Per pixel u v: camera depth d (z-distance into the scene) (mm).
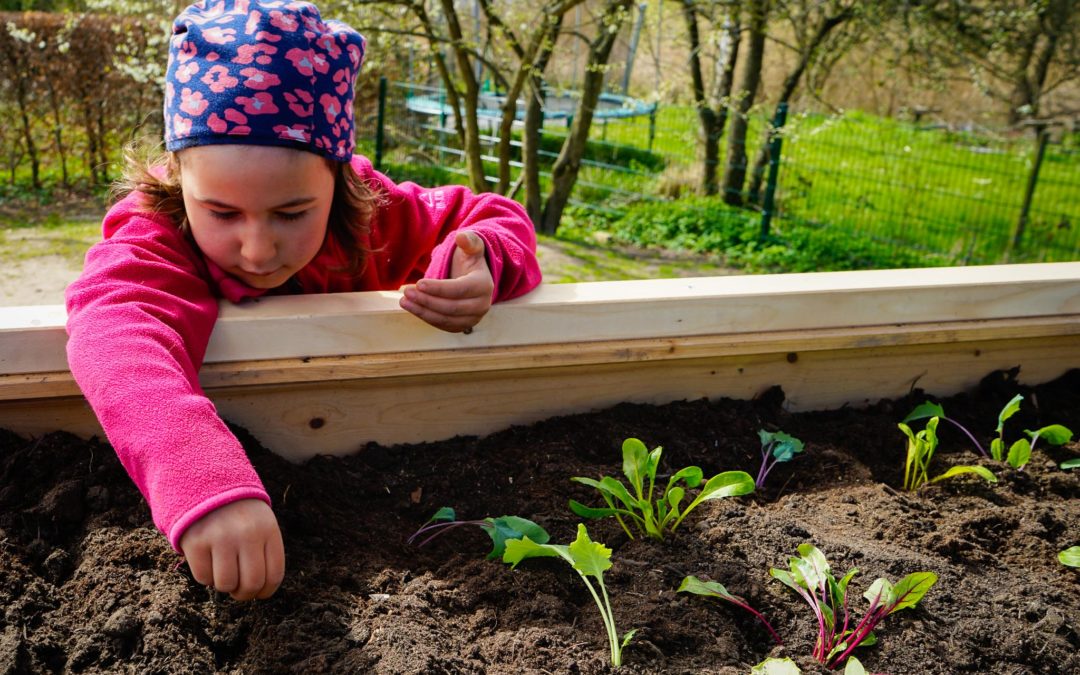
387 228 1654
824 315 1678
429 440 1579
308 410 1482
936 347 1826
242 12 1224
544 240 6863
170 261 1298
